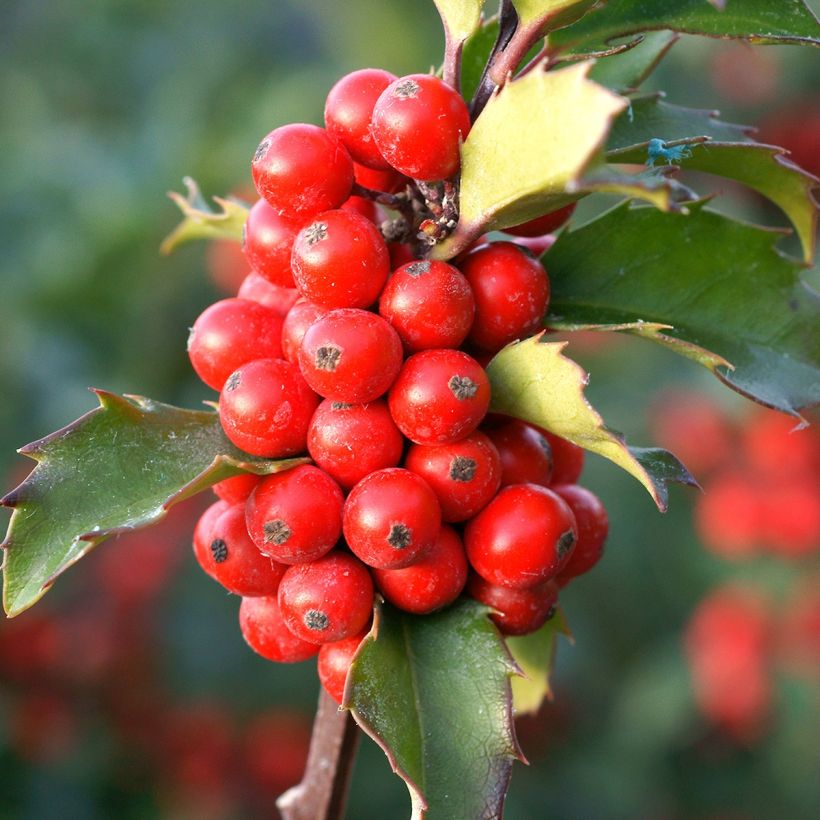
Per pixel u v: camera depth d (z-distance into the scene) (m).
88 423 0.15
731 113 0.34
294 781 0.33
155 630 0.34
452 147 0.14
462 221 0.15
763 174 0.16
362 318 0.14
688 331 0.17
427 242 0.15
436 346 0.15
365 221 0.15
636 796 0.34
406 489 0.14
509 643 0.18
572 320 0.16
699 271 0.16
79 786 0.32
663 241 0.16
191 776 0.33
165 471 0.15
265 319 0.16
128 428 0.15
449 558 0.15
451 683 0.15
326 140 0.15
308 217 0.15
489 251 0.15
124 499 0.15
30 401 0.34
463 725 0.15
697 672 0.33
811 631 0.33
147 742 0.33
